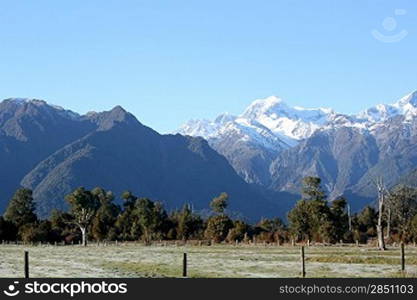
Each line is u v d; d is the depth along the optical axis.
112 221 178.25
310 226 142.12
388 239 137.00
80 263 68.44
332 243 139.62
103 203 186.00
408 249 109.81
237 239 152.62
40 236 155.62
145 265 64.38
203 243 146.62
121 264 66.69
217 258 78.69
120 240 167.50
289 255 85.88
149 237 159.12
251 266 62.75
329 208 144.38
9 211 178.50
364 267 61.38
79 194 171.25
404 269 55.19
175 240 160.75
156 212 164.75
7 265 64.75
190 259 76.62
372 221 166.62
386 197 144.75
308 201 145.25
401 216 147.88
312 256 82.31
